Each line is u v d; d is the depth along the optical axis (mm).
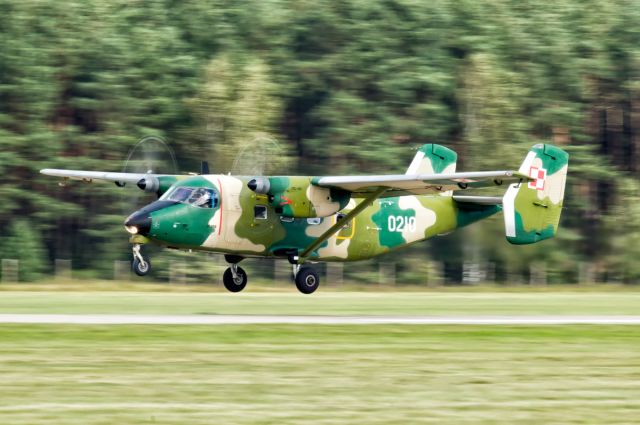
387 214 132250
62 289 183875
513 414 66625
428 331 101688
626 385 76375
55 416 63500
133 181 133125
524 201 136250
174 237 114688
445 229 138750
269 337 94688
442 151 140875
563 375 79938
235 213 117750
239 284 129875
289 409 66625
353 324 105375
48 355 83188
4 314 112188
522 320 115438
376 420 64312
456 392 72750
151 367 79000
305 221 123312
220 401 68375
